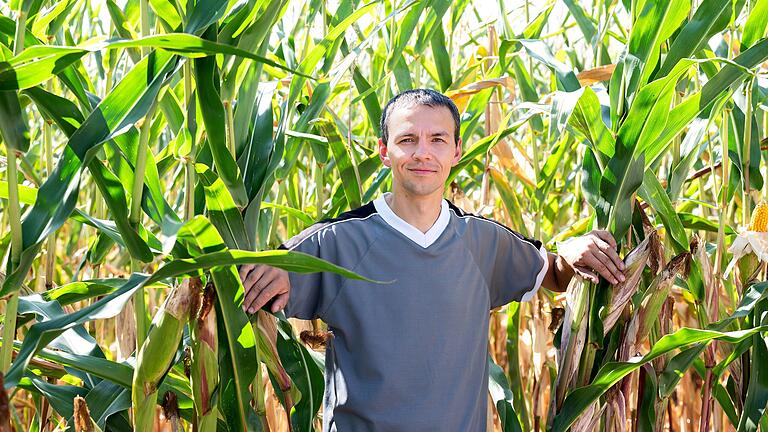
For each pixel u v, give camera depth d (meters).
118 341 2.30
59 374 1.95
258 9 1.65
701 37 1.86
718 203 2.48
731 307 2.48
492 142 2.37
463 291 1.94
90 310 1.34
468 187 3.83
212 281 1.58
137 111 1.40
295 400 1.87
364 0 2.52
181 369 2.04
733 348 2.32
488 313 2.04
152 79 1.43
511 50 2.77
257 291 1.68
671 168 2.29
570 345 2.05
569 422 2.00
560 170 3.54
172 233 1.39
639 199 2.48
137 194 1.48
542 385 2.83
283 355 1.83
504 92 3.35
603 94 2.11
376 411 1.89
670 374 2.12
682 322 3.34
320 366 2.21
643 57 1.91
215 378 1.61
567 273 2.11
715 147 2.98
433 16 2.57
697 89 2.36
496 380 2.32
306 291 1.88
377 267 1.89
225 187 1.61
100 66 2.84
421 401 1.89
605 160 1.97
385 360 1.88
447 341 1.91
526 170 3.27
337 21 2.34
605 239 1.95
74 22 3.03
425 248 1.90
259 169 1.76
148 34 1.74
